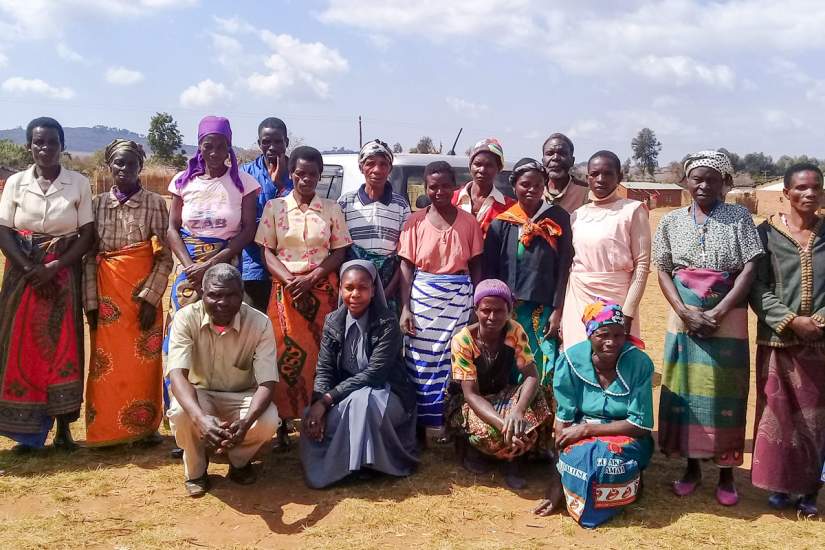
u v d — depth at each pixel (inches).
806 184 159.0
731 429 167.0
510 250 188.7
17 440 186.5
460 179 280.4
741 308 168.1
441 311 189.2
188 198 190.9
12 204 184.9
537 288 186.2
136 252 191.9
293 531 151.0
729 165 168.7
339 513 158.9
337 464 172.2
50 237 184.9
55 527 149.2
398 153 285.6
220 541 146.3
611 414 163.9
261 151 228.4
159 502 163.5
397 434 180.5
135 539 145.8
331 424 174.4
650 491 175.6
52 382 187.8
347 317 181.2
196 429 162.4
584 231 181.0
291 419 201.9
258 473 181.5
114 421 191.3
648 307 454.6
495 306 171.0
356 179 275.6
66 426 194.9
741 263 165.8
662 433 175.2
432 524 154.5
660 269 175.2
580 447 157.8
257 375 167.2
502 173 285.4
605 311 160.9
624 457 157.5
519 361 179.0
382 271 199.9
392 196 203.3
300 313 194.4
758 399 168.9
